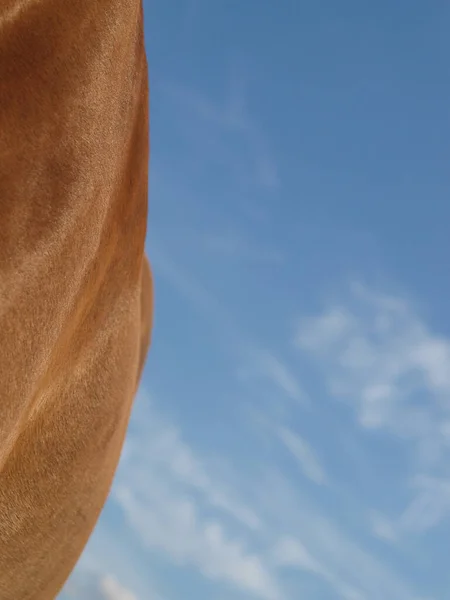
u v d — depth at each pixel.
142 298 2.31
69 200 0.89
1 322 0.78
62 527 1.40
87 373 1.34
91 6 0.98
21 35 0.86
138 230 1.40
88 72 0.96
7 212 0.79
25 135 0.83
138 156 1.32
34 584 1.37
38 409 1.18
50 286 0.87
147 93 1.40
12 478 1.22
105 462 1.53
